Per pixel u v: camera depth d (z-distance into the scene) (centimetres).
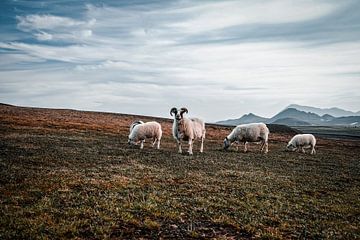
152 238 948
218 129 9775
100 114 11431
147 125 3406
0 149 2541
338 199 1684
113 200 1271
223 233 1038
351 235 1121
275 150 4559
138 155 2731
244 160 2939
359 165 3391
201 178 1905
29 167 1866
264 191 1698
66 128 6019
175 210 1222
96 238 910
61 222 1002
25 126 5641
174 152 3162
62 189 1409
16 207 1117
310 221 1245
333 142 8481
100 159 2367
